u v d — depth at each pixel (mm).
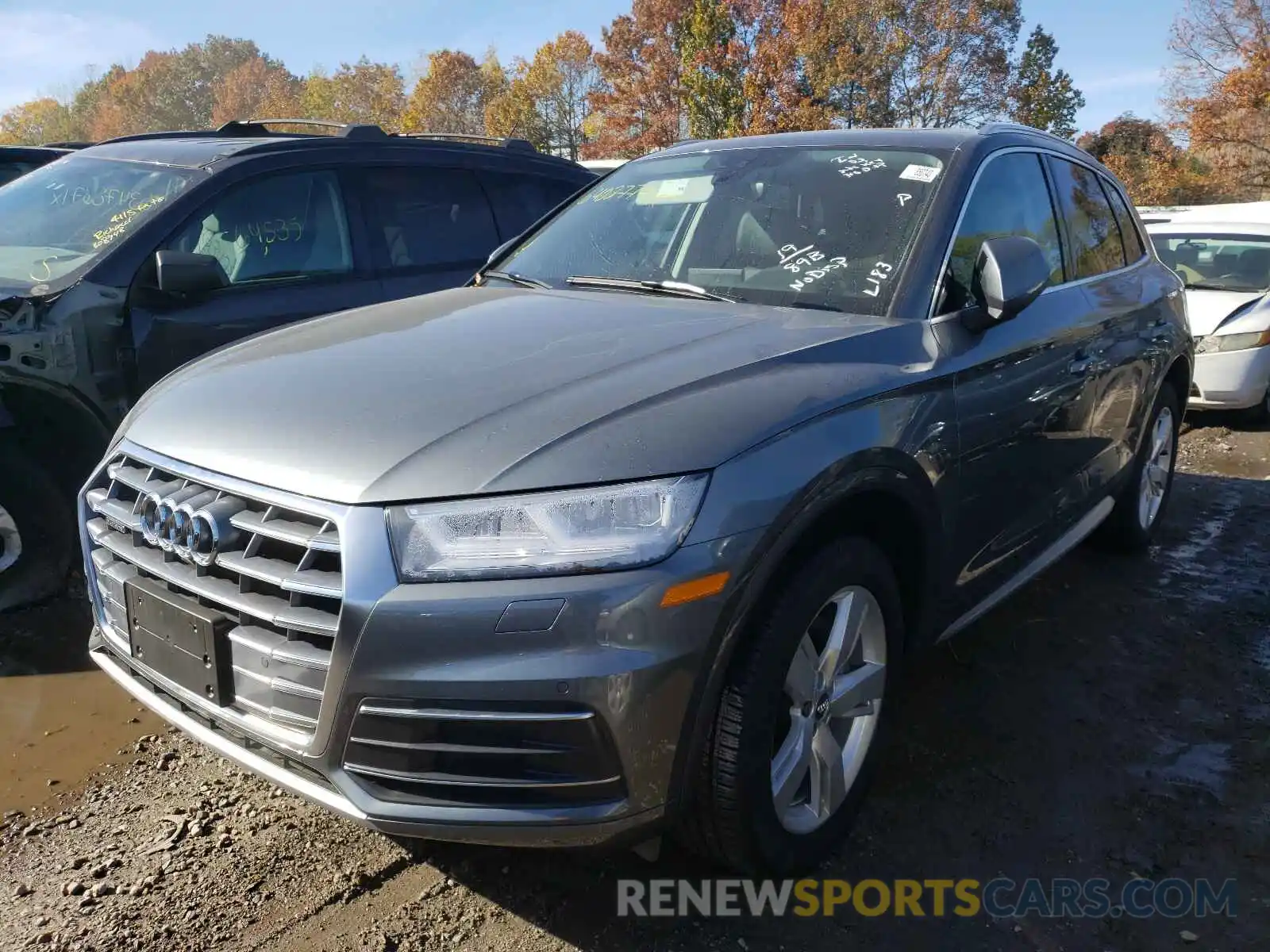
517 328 2686
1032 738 3184
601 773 1929
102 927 2299
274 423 2213
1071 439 3508
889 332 2670
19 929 2287
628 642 1895
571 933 2299
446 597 1878
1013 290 2773
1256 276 8203
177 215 4152
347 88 87312
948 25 41844
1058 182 3838
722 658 2018
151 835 2643
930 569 2691
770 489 2066
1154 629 4031
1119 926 2357
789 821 2379
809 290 2928
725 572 1983
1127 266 4344
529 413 2100
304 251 4602
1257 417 8023
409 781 1938
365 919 2338
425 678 1884
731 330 2594
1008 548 3203
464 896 2420
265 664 2061
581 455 1973
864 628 2557
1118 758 3080
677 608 1928
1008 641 3898
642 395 2164
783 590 2176
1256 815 2797
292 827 2682
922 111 43188
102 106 111125
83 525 2572
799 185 3293
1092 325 3605
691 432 2057
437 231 5133
